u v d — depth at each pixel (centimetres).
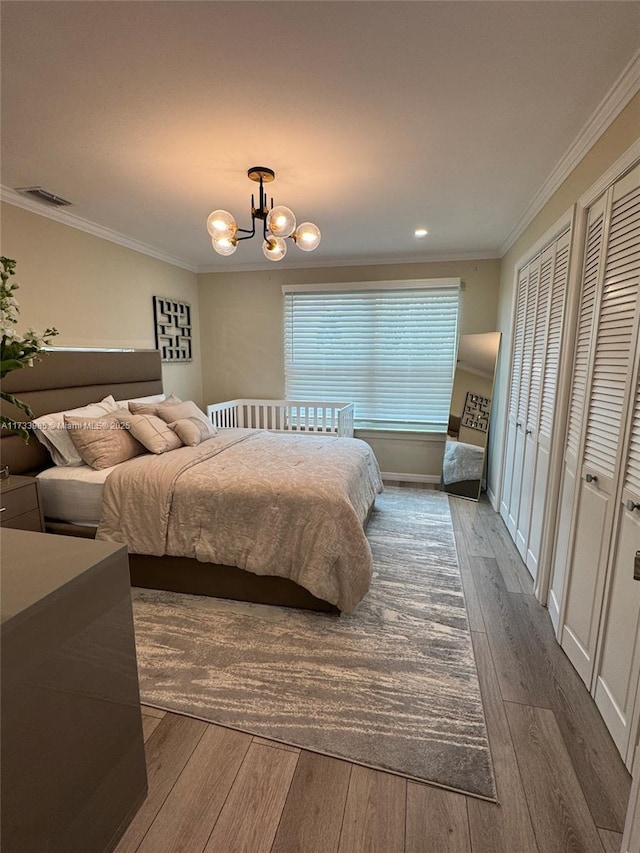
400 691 172
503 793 131
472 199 278
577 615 185
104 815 112
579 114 179
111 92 163
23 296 278
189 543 230
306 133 195
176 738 150
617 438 156
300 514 218
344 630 211
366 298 463
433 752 145
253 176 235
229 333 505
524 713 161
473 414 419
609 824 123
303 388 497
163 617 221
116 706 116
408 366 464
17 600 89
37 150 210
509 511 336
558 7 123
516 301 338
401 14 125
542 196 263
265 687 174
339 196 273
